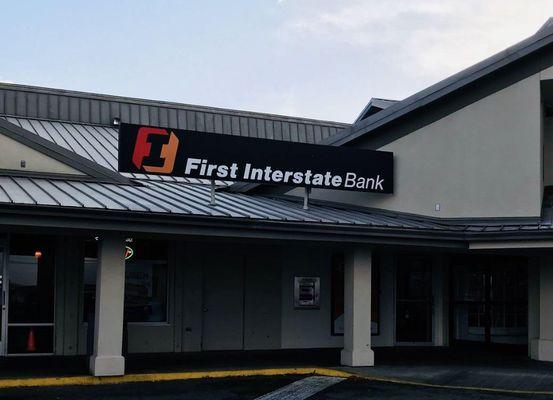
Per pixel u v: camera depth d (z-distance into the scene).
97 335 12.85
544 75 15.99
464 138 16.66
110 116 25.09
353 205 17.81
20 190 13.45
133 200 13.88
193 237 13.59
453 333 19.16
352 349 14.99
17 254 15.48
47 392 11.48
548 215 16.27
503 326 18.17
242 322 17.81
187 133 14.93
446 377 13.72
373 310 19.02
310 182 16.30
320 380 13.27
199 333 17.25
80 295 15.95
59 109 24.50
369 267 15.23
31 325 15.49
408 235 15.01
